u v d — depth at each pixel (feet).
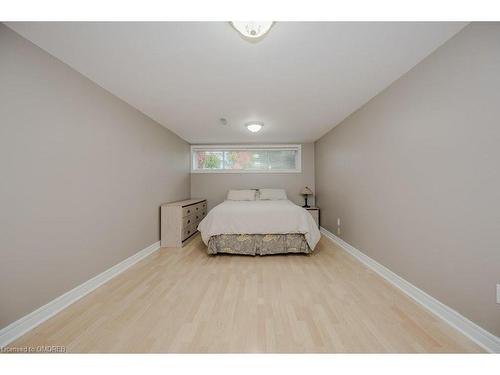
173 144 13.67
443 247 5.30
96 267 7.07
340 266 8.73
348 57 5.79
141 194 9.86
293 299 6.17
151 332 4.79
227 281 7.41
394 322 5.10
